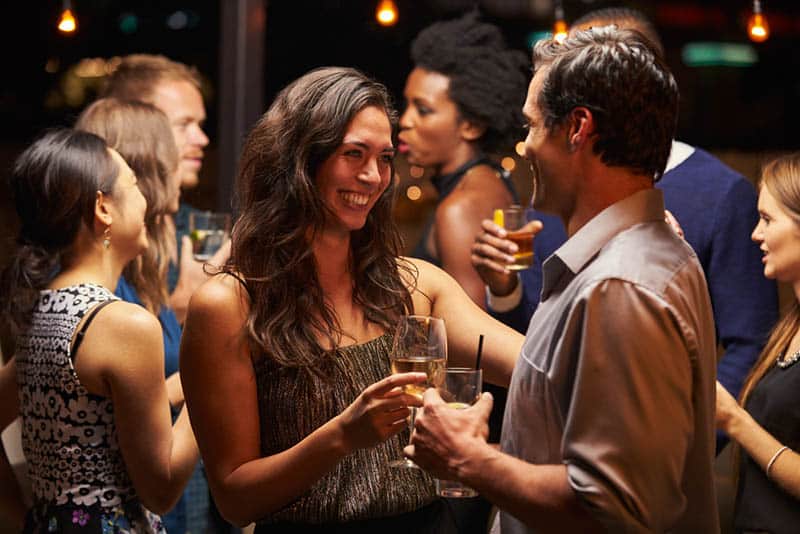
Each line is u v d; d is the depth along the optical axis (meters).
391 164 2.41
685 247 2.01
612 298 1.86
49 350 2.57
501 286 3.50
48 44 5.58
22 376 2.65
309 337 2.32
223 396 2.29
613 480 1.81
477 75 4.16
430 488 2.38
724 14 5.76
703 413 1.98
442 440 1.97
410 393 2.11
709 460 2.03
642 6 5.70
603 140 1.96
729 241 3.33
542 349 2.01
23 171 2.65
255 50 4.90
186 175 4.32
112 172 2.71
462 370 2.14
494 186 4.14
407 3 5.32
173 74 4.34
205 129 5.62
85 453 2.56
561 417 1.96
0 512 2.96
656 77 1.96
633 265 1.89
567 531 1.88
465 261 4.01
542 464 2.01
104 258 2.71
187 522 3.56
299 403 2.31
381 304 2.45
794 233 3.09
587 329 1.85
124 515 2.61
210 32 5.63
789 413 3.01
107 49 5.67
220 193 4.92
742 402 3.18
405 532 2.35
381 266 2.48
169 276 3.99
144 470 2.57
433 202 5.24
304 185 2.29
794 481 2.90
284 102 2.35
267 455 2.35
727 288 3.33
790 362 3.06
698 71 5.80
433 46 4.21
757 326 3.32
